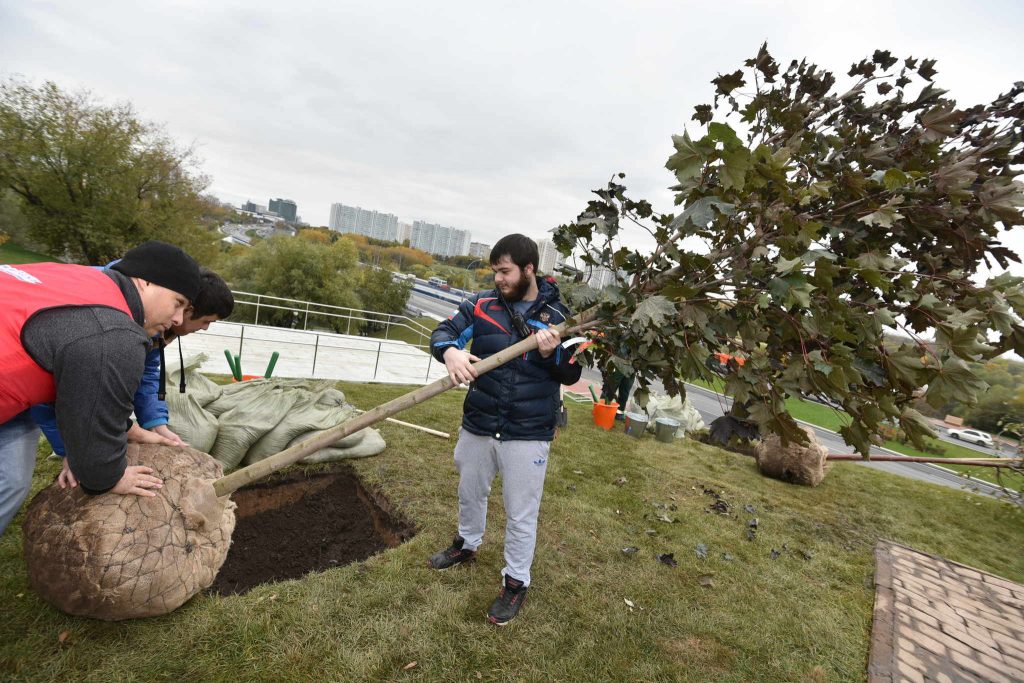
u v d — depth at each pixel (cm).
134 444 216
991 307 180
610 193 209
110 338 145
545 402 237
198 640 203
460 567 282
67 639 192
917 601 347
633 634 256
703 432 848
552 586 284
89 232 2225
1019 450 639
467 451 255
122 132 2320
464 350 227
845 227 210
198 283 177
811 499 552
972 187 201
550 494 426
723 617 285
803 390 179
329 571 262
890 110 249
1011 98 222
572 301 204
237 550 289
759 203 192
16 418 165
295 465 381
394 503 351
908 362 175
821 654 270
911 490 669
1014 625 334
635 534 375
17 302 138
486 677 211
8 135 2103
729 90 226
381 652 213
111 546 185
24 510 271
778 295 170
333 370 859
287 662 200
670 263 210
